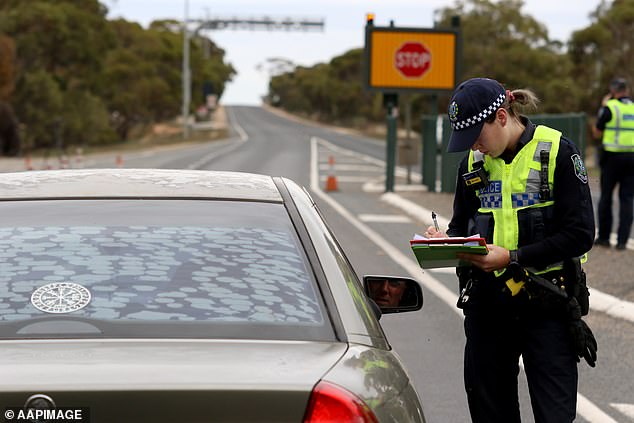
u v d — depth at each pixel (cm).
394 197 3653
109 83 15462
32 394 399
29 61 11675
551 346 682
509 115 678
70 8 12169
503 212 676
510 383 711
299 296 507
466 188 700
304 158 7325
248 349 459
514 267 666
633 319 1511
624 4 9181
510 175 676
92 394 401
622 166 2153
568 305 682
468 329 708
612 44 9162
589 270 1923
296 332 484
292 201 593
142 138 16900
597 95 9012
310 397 424
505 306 685
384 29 4019
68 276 500
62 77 12125
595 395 1122
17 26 11638
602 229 2216
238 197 588
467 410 1055
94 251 520
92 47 12312
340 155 8112
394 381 481
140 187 596
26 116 11106
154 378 416
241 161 6756
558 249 665
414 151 4147
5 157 9319
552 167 669
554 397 679
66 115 11688
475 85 662
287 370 439
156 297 492
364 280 688
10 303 481
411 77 4028
